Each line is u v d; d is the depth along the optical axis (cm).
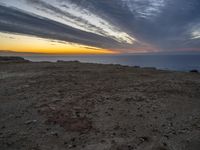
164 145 277
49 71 1165
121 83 765
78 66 1524
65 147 274
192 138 297
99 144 282
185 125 348
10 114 414
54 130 330
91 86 709
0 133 321
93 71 1171
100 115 403
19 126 350
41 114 410
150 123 359
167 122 362
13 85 733
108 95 570
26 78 895
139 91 617
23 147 275
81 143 285
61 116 397
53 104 481
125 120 375
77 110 434
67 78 895
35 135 312
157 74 1041
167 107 451
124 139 297
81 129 334
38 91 629
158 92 598
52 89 657
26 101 512
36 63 1859
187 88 648
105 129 334
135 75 996
